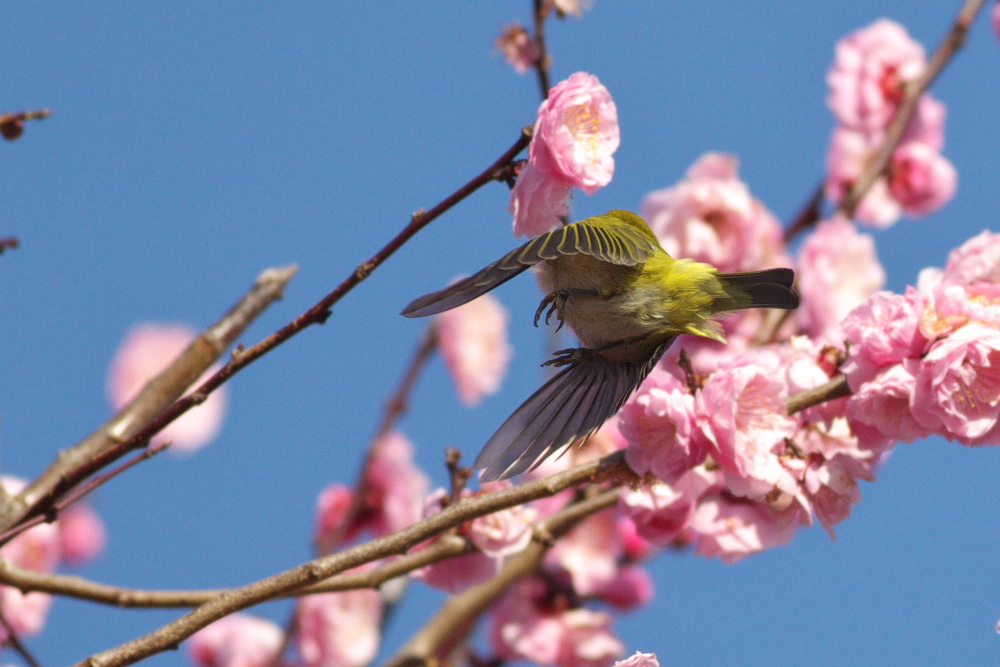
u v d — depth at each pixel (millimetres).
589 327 2848
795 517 2924
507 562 3102
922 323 2873
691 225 3064
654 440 2877
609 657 3109
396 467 3125
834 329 3041
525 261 2795
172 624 2846
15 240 2988
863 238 3084
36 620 3102
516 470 2838
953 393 2869
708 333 2848
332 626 3119
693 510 2932
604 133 2867
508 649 3119
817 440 2900
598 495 2971
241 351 2859
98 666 2840
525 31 2996
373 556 2857
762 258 3080
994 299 2883
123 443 2867
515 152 2857
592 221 2889
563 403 2848
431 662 3082
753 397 2885
